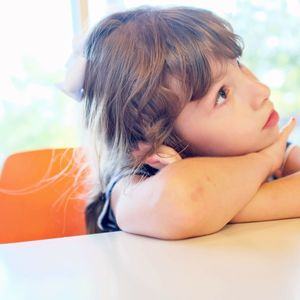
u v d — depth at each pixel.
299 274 0.32
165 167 0.50
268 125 0.57
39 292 0.32
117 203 0.56
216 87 0.52
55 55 1.17
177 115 0.53
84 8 1.11
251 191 0.49
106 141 0.58
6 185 0.78
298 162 0.63
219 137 0.54
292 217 0.50
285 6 1.36
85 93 0.60
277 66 1.38
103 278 0.33
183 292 0.30
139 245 0.43
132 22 0.56
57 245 0.44
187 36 0.52
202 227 0.43
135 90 0.53
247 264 0.34
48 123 1.19
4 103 1.19
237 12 1.25
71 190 0.80
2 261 0.39
